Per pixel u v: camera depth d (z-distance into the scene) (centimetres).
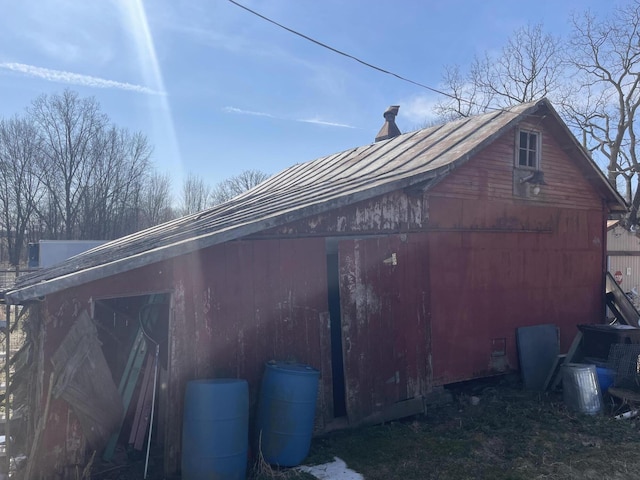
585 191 1151
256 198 1190
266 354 675
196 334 623
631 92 2669
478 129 983
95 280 570
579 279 1124
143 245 792
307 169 1413
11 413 750
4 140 4728
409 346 804
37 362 622
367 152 1217
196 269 628
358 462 629
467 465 622
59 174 4712
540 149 1059
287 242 700
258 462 606
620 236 2553
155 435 662
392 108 1554
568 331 1093
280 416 614
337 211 746
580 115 2844
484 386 959
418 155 981
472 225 934
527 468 614
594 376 830
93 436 561
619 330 936
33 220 5000
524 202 1027
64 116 4659
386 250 789
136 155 4978
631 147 2677
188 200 6088
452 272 900
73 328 557
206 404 554
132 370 668
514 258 1002
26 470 538
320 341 719
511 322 989
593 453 659
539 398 889
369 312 760
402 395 786
